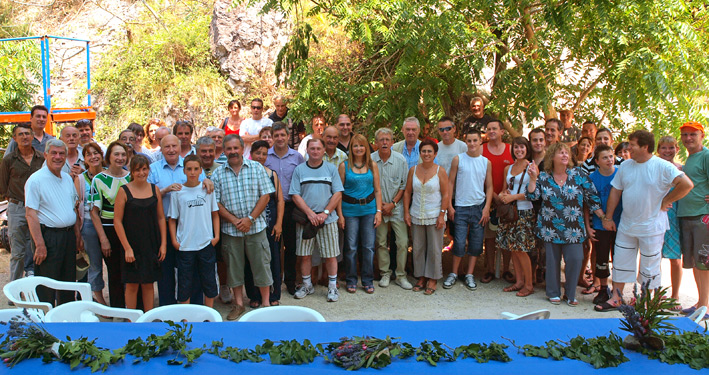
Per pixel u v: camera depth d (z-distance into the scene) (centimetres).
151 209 491
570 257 580
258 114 759
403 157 648
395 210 646
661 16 691
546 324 321
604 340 283
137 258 488
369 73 827
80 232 539
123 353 267
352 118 834
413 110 733
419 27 697
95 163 534
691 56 705
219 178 539
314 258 646
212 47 1116
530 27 751
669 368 265
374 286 659
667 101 715
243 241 548
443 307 584
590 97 824
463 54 712
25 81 1120
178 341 278
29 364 259
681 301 581
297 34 840
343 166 626
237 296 556
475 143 633
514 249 611
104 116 1112
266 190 547
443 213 622
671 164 524
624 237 553
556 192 577
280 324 317
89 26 1342
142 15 1336
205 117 1045
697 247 538
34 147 591
